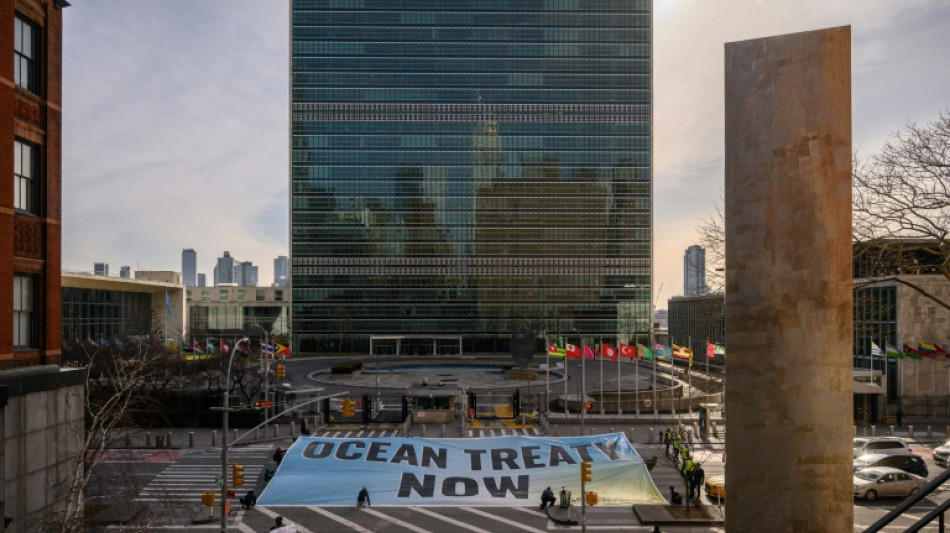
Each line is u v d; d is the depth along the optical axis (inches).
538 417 2039.9
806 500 193.6
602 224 5295.3
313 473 1198.3
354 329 5172.2
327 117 5211.6
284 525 918.4
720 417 2001.7
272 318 5369.1
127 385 1014.4
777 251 200.7
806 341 196.4
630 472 1193.4
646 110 5295.3
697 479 1146.0
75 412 821.2
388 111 5231.3
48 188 813.2
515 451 1264.8
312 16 5196.9
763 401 200.7
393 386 2834.6
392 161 5231.3
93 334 3782.0
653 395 2193.7
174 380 2292.1
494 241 5265.8
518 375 3139.8
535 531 1003.9
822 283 195.8
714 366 2950.3
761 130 204.4
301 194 5196.9
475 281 5246.1
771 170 202.2
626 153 5310.0
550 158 5290.4
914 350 1788.9
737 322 206.8
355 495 1133.7
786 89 201.3
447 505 1107.3
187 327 4670.3
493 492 1136.2
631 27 5290.4
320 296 5177.2
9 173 722.8
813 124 198.2
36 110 800.9
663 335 4992.6
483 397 2534.5
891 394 2102.6
